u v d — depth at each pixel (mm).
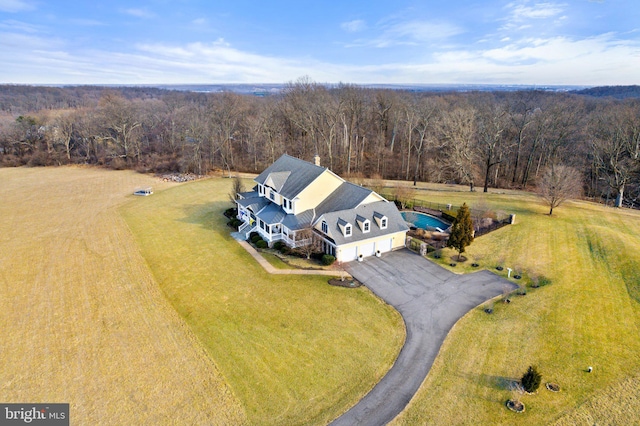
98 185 68812
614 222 41469
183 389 20000
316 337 24156
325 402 19078
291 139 87500
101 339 24172
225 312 27125
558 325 24391
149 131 97938
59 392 19812
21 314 27016
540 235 38469
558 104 66625
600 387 19250
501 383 19828
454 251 36656
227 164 79625
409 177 74750
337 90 94000
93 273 33375
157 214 50906
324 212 39469
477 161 65375
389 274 32406
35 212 51688
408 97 99625
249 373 21141
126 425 17781
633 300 26828
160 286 31047
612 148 52562
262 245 38531
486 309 26656
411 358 22078
